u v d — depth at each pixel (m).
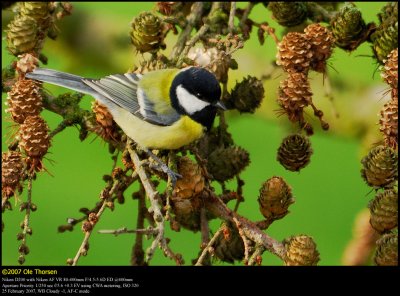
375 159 8.30
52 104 9.27
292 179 13.14
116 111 9.16
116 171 8.43
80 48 12.41
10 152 8.48
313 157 13.45
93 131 9.16
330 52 9.17
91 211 8.36
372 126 11.93
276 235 12.41
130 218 12.62
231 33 9.41
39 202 12.51
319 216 12.66
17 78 9.52
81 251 8.02
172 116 9.26
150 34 9.44
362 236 8.76
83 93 9.35
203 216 8.58
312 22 10.51
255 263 7.89
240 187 8.99
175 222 8.01
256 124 13.38
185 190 8.29
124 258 12.13
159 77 9.52
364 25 9.65
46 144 8.57
